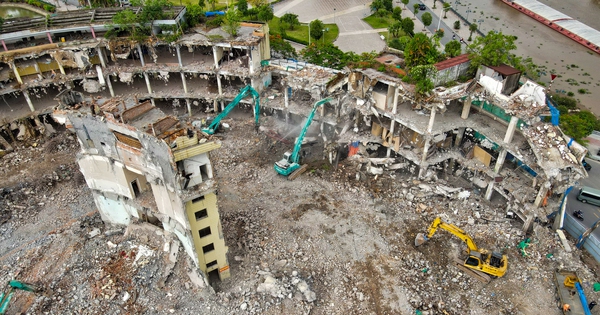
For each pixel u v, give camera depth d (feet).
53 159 160.45
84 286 107.45
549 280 112.06
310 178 151.12
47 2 307.37
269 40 190.19
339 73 150.51
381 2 303.68
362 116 158.61
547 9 316.40
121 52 172.76
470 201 137.80
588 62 249.75
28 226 131.95
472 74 138.72
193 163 92.89
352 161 156.04
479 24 294.25
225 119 185.47
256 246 122.42
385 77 137.69
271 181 150.10
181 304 104.32
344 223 131.34
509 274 114.52
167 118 94.99
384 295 109.81
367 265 117.91
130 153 99.35
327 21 305.32
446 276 114.93
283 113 183.32
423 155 138.72
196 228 98.99
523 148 124.88
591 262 120.78
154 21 172.14
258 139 172.55
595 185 150.41
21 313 102.68
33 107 170.71
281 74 178.19
